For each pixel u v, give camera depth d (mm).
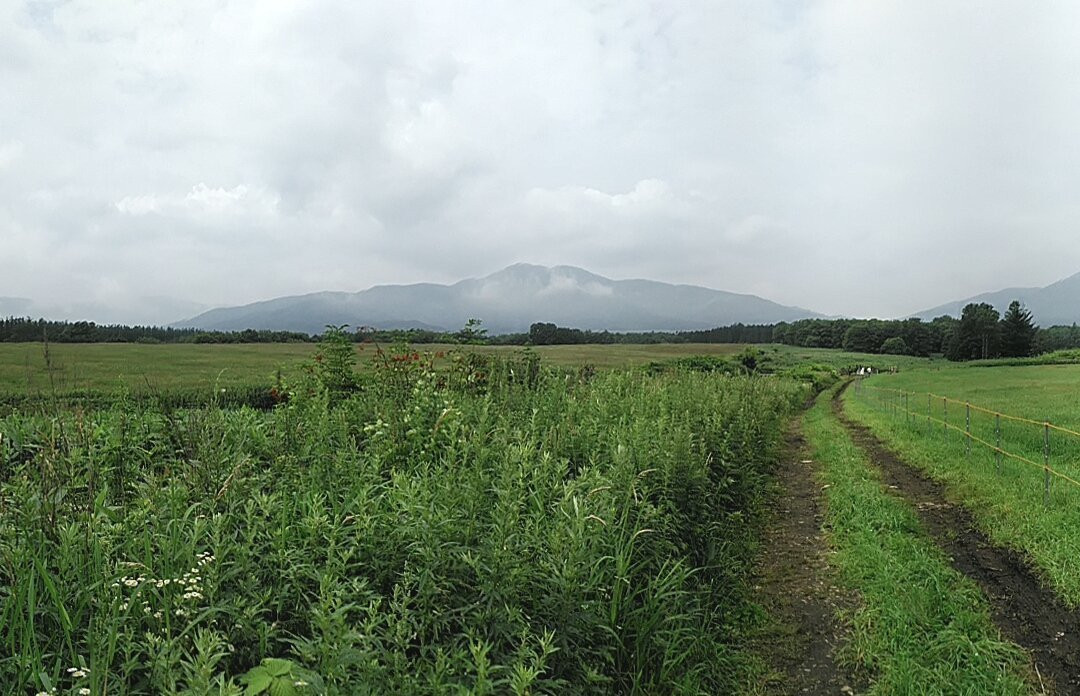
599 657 4449
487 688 3100
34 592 3250
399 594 3650
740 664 5457
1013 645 5602
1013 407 21266
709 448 9242
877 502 10320
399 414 7195
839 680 5305
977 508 9789
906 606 6270
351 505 4609
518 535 4430
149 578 3486
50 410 6801
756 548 8469
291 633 3551
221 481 4930
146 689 3080
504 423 7215
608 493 5621
